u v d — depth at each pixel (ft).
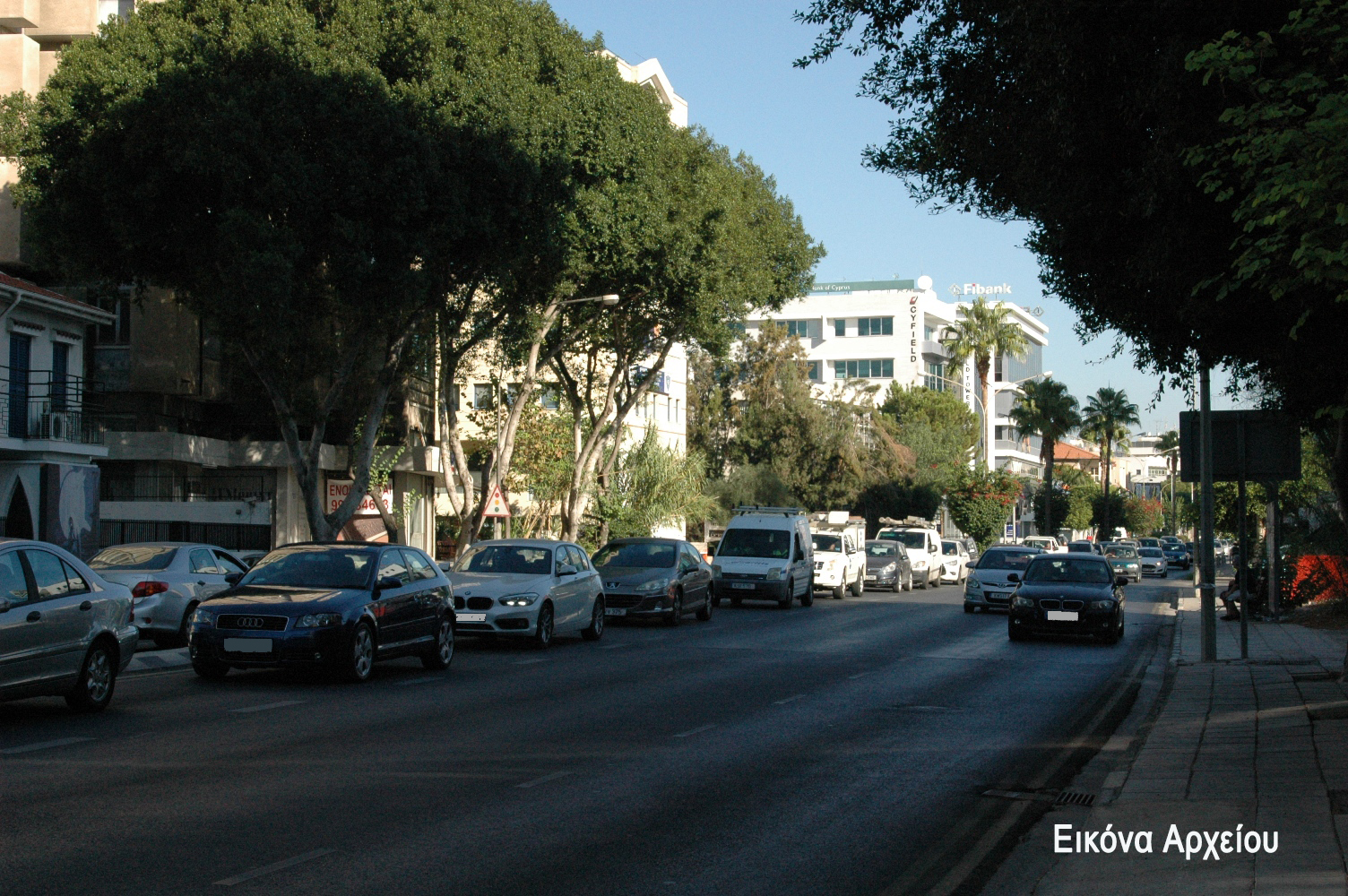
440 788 28.37
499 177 79.92
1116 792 29.27
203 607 47.67
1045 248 41.50
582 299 102.42
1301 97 29.86
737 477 209.15
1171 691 50.06
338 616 47.16
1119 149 36.27
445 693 46.14
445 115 78.38
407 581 52.70
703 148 113.50
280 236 73.41
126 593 41.45
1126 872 21.91
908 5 41.98
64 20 120.88
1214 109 32.50
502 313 99.96
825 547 128.57
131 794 27.07
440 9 81.25
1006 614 100.78
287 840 23.18
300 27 76.54
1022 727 40.81
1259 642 73.51
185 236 78.02
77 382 100.01
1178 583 182.29
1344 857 21.99
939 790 30.01
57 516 92.94
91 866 21.09
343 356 88.63
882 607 108.37
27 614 36.14
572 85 91.71
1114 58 34.45
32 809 25.46
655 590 81.25
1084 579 78.07
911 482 235.20
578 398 125.80
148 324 118.42
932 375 356.79
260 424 130.93
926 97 43.34
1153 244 34.76
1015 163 41.50
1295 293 31.19
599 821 25.62
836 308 348.38
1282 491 110.32
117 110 74.08
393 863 21.81
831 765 32.83
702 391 226.17
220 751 32.68
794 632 79.25
